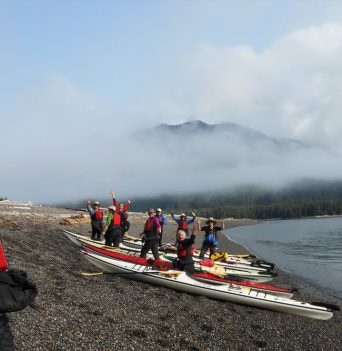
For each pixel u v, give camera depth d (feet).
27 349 19.74
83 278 36.73
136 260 44.73
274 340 28.99
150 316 28.78
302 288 52.54
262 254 95.71
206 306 35.22
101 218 60.75
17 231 62.75
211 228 55.26
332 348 29.22
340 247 113.70
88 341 22.29
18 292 12.29
